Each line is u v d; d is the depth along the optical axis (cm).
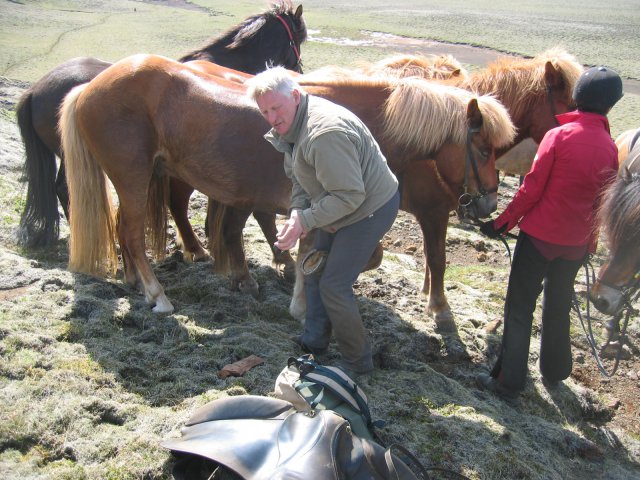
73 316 372
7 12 1942
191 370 334
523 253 352
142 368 333
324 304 331
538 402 384
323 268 338
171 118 378
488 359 417
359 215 313
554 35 1962
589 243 356
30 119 470
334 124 288
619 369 442
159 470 265
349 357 342
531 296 358
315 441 237
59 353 329
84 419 286
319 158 289
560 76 456
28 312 361
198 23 1978
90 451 269
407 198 427
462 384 385
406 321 436
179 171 400
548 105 463
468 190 377
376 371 371
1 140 681
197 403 306
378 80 390
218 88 382
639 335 480
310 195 317
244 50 622
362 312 437
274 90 287
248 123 377
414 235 635
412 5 2762
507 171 593
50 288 396
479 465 301
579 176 329
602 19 2347
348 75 403
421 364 383
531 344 438
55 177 485
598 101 330
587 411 391
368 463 241
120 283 431
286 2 650
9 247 470
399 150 380
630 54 1686
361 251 319
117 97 371
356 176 291
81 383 308
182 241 493
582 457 347
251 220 597
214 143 377
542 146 338
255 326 391
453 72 475
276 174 383
